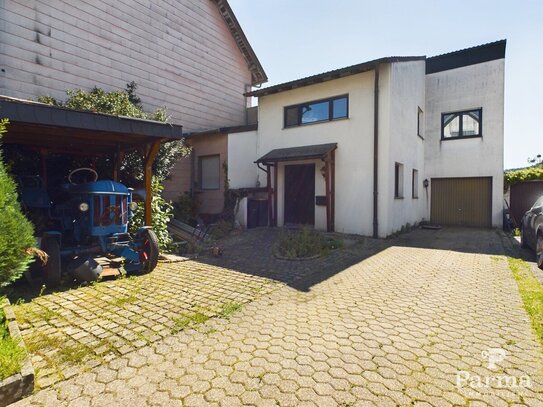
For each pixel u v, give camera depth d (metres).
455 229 12.60
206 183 13.08
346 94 10.28
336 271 5.92
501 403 2.24
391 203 9.85
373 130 9.70
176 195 12.62
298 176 11.19
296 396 2.31
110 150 7.76
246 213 11.09
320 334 3.31
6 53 8.31
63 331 3.31
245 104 15.59
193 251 7.64
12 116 4.23
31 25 8.74
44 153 7.16
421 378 2.54
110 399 2.27
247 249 7.92
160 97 12.00
